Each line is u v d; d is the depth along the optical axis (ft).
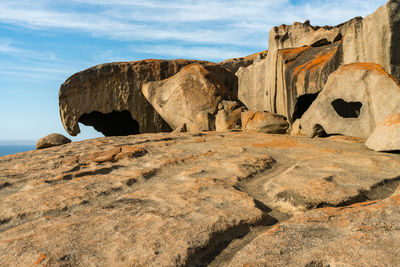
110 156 16.30
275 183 10.73
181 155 16.62
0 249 6.77
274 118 28.22
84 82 47.75
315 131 23.48
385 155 14.60
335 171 11.77
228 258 6.47
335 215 7.44
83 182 12.08
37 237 7.18
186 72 40.45
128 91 48.96
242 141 21.18
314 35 35.12
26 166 16.20
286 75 30.14
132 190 11.49
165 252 6.27
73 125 47.75
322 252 5.79
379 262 5.26
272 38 38.65
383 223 6.76
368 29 22.02
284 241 6.37
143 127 49.44
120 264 5.94
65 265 5.97
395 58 20.74
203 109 38.04
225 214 8.00
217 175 12.37
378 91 19.38
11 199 10.45
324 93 22.68
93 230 7.41
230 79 48.47
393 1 20.18
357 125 20.61
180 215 8.05
